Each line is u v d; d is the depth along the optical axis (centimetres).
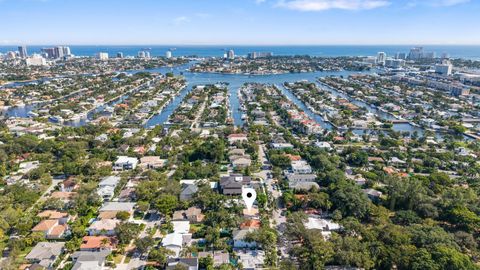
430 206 14462
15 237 12875
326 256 11300
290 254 11994
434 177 17975
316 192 16212
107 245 12319
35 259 11419
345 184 16238
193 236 13200
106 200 16212
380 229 12738
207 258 11512
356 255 11119
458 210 13938
